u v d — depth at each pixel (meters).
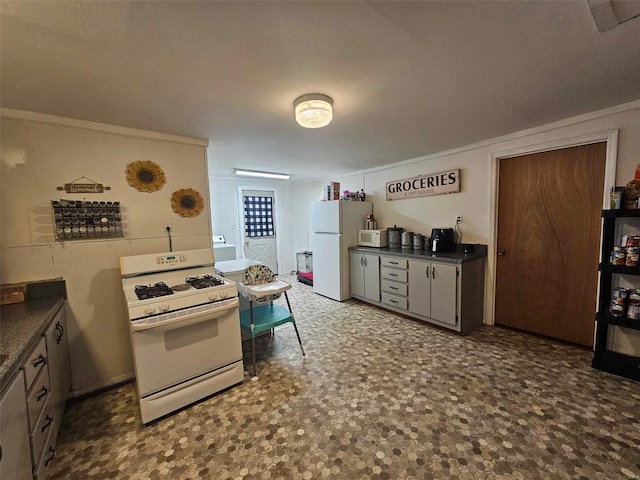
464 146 3.13
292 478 1.34
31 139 1.88
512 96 1.84
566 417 1.67
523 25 1.13
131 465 1.45
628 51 1.33
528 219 2.77
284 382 2.14
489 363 2.31
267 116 2.07
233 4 0.97
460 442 1.52
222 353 2.03
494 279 3.05
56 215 1.95
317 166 4.30
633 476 1.29
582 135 2.28
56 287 1.96
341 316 3.56
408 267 3.34
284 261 6.32
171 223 2.45
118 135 2.19
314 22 1.08
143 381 1.71
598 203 2.34
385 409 1.80
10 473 0.98
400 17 1.07
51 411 1.48
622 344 2.18
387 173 4.18
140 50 1.22
